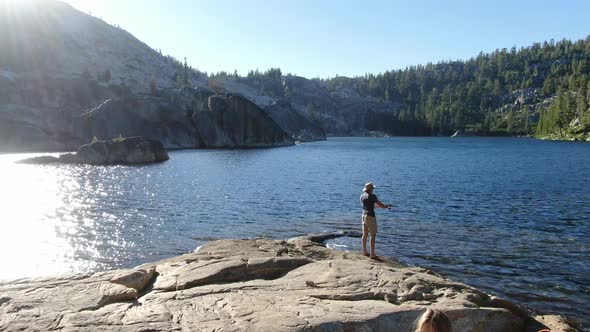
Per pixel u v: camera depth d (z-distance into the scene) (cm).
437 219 2580
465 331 948
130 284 1105
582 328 1115
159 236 2220
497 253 1839
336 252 1575
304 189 3969
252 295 1014
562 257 1777
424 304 984
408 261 1719
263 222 2548
